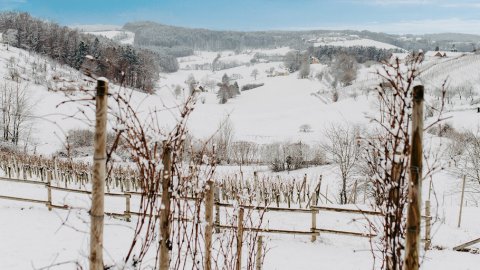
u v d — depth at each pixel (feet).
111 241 25.71
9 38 224.94
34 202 35.91
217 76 493.36
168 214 8.36
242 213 14.34
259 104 280.72
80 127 117.19
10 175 57.98
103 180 7.11
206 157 10.85
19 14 256.73
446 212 37.81
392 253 8.57
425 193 74.54
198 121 181.98
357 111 183.73
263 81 384.88
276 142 129.90
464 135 84.69
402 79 8.09
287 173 96.94
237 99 303.27
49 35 229.04
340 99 229.45
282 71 490.08
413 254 7.40
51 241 26.21
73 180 55.98
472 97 175.32
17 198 35.04
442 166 9.66
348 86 273.54
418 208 7.38
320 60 495.41
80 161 71.97
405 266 7.50
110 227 29.37
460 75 203.00
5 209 34.30
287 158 102.83
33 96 135.64
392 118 8.59
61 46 212.43
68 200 37.76
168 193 8.34
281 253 25.77
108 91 7.09
